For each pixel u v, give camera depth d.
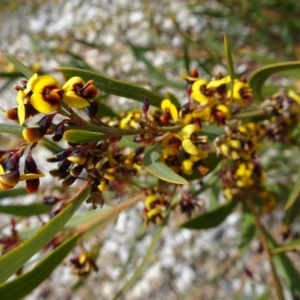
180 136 0.14
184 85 0.29
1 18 0.59
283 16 0.37
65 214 0.13
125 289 0.20
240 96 0.17
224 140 0.16
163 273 0.43
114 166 0.14
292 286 0.24
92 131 0.13
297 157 0.35
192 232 0.42
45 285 0.46
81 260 0.18
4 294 0.14
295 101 0.20
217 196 0.27
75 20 0.54
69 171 0.13
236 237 0.40
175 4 0.49
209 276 0.41
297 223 0.36
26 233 0.20
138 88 0.16
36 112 0.12
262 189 0.22
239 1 0.36
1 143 0.37
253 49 0.40
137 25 0.44
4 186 0.12
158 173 0.13
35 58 0.36
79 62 0.31
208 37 0.34
